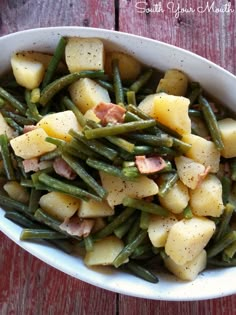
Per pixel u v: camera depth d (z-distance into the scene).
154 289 0.39
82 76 0.40
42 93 0.40
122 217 0.38
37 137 0.38
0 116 0.40
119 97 0.40
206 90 0.41
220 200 0.39
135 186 0.38
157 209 0.38
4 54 0.40
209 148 0.39
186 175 0.38
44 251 0.39
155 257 0.40
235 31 0.46
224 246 0.40
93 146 0.37
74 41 0.40
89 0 0.46
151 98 0.40
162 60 0.40
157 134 0.38
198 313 0.44
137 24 0.46
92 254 0.39
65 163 0.38
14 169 0.40
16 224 0.40
